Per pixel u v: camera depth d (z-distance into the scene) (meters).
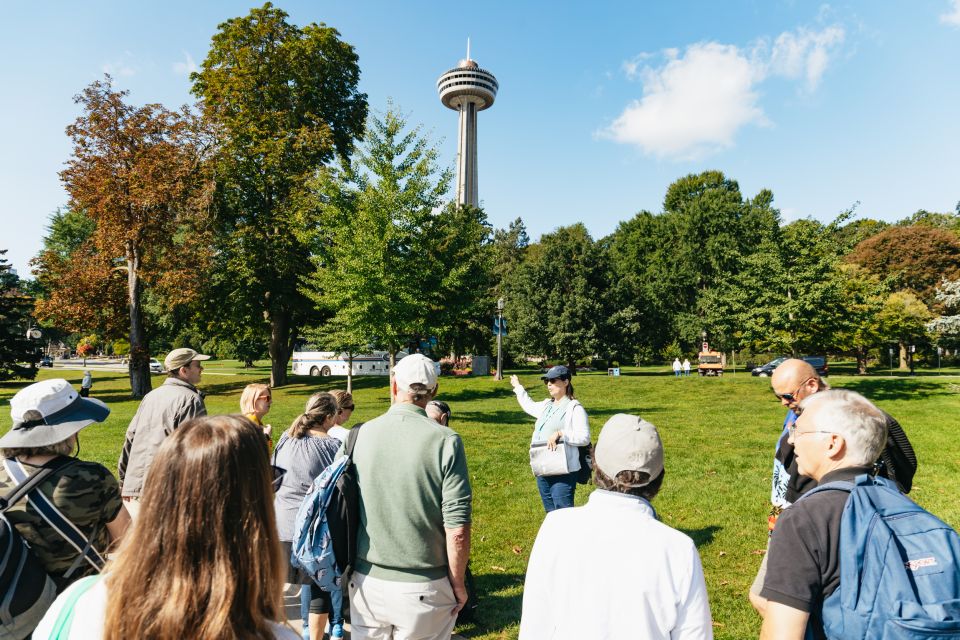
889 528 1.69
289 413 18.14
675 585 1.86
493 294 42.38
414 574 2.71
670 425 15.54
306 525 2.80
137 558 1.23
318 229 19.41
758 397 23.75
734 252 31.03
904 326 38.91
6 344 34.53
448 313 21.48
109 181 24.88
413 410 2.94
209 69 29.94
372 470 2.79
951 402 18.77
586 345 35.50
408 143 17.38
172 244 26.95
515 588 5.20
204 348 56.53
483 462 10.46
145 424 4.35
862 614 1.62
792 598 1.74
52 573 2.11
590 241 39.50
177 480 1.28
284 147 27.91
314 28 30.58
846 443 1.95
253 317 30.66
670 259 49.00
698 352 50.91
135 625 1.16
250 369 56.97
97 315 27.70
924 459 10.59
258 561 1.28
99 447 11.62
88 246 27.75
